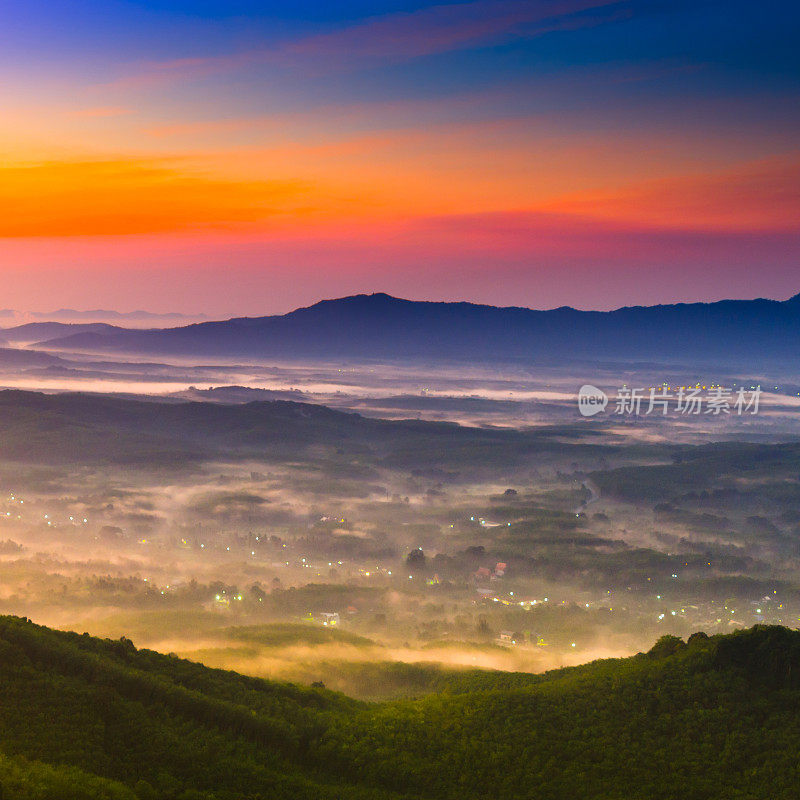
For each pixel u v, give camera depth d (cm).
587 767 7644
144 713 7938
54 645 8800
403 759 7869
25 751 7000
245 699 8906
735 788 7231
